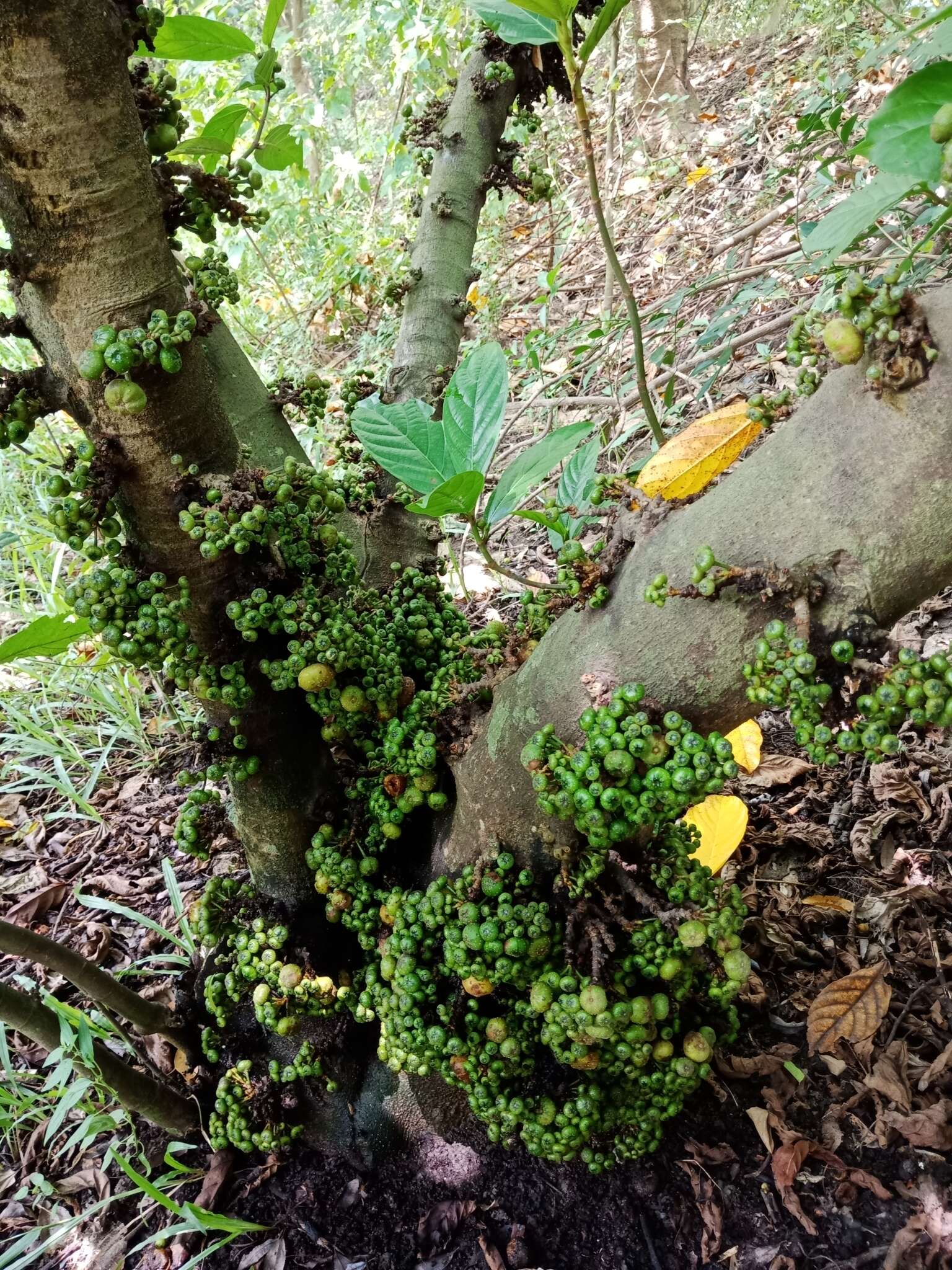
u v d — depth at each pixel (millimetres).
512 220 4609
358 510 1529
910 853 1661
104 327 962
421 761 1208
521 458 1031
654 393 2605
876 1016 1390
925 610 1997
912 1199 1236
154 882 2084
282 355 4141
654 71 4539
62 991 1834
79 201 921
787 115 3773
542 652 1094
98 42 881
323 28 5199
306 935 1354
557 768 974
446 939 1130
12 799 2430
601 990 1033
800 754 1905
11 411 1034
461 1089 1331
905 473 821
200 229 1180
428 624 1421
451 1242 1309
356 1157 1392
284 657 1226
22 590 2596
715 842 1448
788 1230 1238
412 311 1658
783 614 904
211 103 4246
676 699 980
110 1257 1365
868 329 798
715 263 3178
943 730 1840
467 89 1706
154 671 1194
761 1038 1443
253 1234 1356
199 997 1441
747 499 906
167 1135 1474
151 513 1087
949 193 920
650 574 973
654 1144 1238
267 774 1290
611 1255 1263
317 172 5305
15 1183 1505
